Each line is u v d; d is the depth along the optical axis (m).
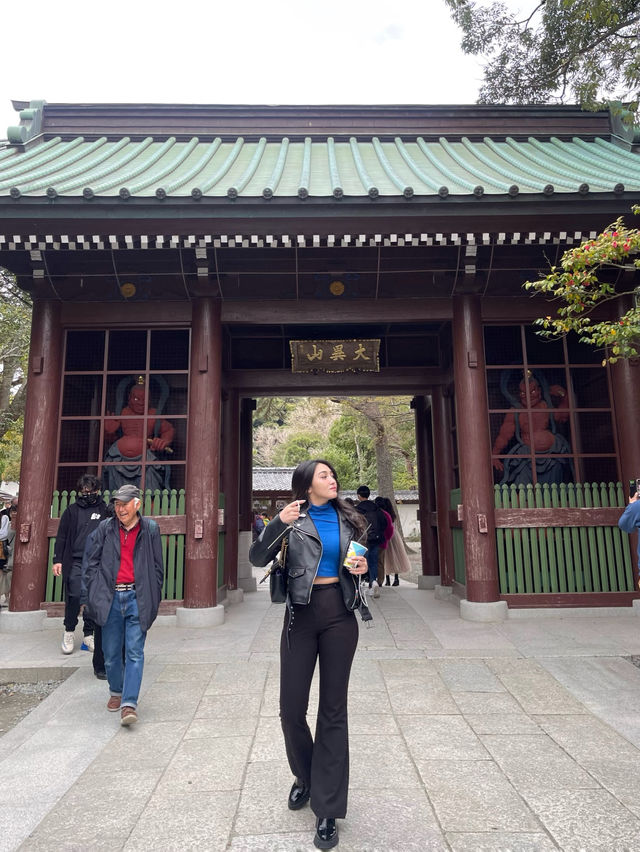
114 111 9.75
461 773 2.95
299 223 6.25
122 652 3.99
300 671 2.43
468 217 6.21
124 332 7.74
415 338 9.31
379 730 3.53
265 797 2.73
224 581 8.41
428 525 10.36
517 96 11.17
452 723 3.64
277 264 7.12
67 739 3.50
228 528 9.00
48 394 7.12
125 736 3.53
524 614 6.78
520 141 9.78
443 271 7.23
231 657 5.17
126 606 3.89
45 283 7.14
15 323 11.95
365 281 7.36
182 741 3.44
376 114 10.02
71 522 5.29
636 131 9.07
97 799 2.75
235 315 7.45
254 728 3.62
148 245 6.59
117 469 7.41
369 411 19.22
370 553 8.80
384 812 2.56
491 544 6.83
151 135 9.77
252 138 9.91
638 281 7.09
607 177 7.13
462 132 9.91
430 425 10.52
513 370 7.81
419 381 9.05
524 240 6.50
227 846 2.32
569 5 7.03
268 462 36.84
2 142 9.00
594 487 7.12
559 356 7.83
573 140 9.59
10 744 3.55
